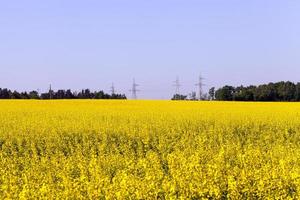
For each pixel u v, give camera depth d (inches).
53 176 609.3
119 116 1492.4
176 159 653.3
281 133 1148.5
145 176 552.4
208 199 499.8
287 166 598.2
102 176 550.0
